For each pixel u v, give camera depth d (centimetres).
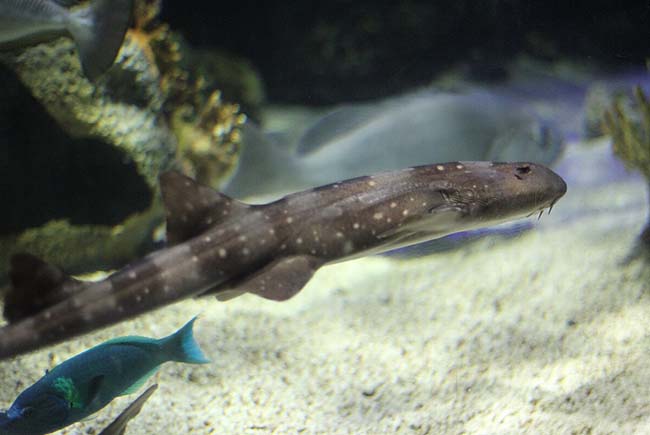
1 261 135
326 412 108
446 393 109
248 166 195
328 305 137
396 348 122
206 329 125
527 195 88
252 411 107
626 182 194
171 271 83
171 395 109
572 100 362
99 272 147
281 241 85
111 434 91
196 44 388
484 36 392
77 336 82
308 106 379
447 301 135
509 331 121
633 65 434
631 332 113
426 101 206
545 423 100
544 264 139
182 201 85
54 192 140
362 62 367
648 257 132
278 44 375
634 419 97
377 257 164
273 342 124
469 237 134
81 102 138
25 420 86
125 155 144
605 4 455
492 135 204
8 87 133
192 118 206
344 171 199
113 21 115
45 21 116
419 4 364
